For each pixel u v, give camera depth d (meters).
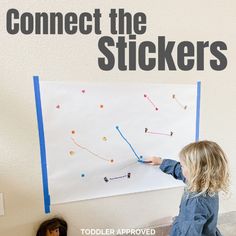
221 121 1.17
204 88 1.12
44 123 0.94
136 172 1.08
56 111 0.95
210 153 0.95
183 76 1.08
